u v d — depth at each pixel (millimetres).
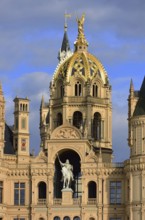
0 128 160500
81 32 179375
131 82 168000
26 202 157375
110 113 175250
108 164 155875
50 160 157375
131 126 154000
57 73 176250
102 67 176500
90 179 155750
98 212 154250
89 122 170125
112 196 154750
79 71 173625
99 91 174375
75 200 155625
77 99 172000
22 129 174750
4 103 162500
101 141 172125
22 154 173250
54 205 155750
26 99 176500
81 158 156375
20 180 158375
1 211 155000
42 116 198750
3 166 157125
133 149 151375
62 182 161625
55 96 175000
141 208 147125
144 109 151625
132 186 149750
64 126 158000
